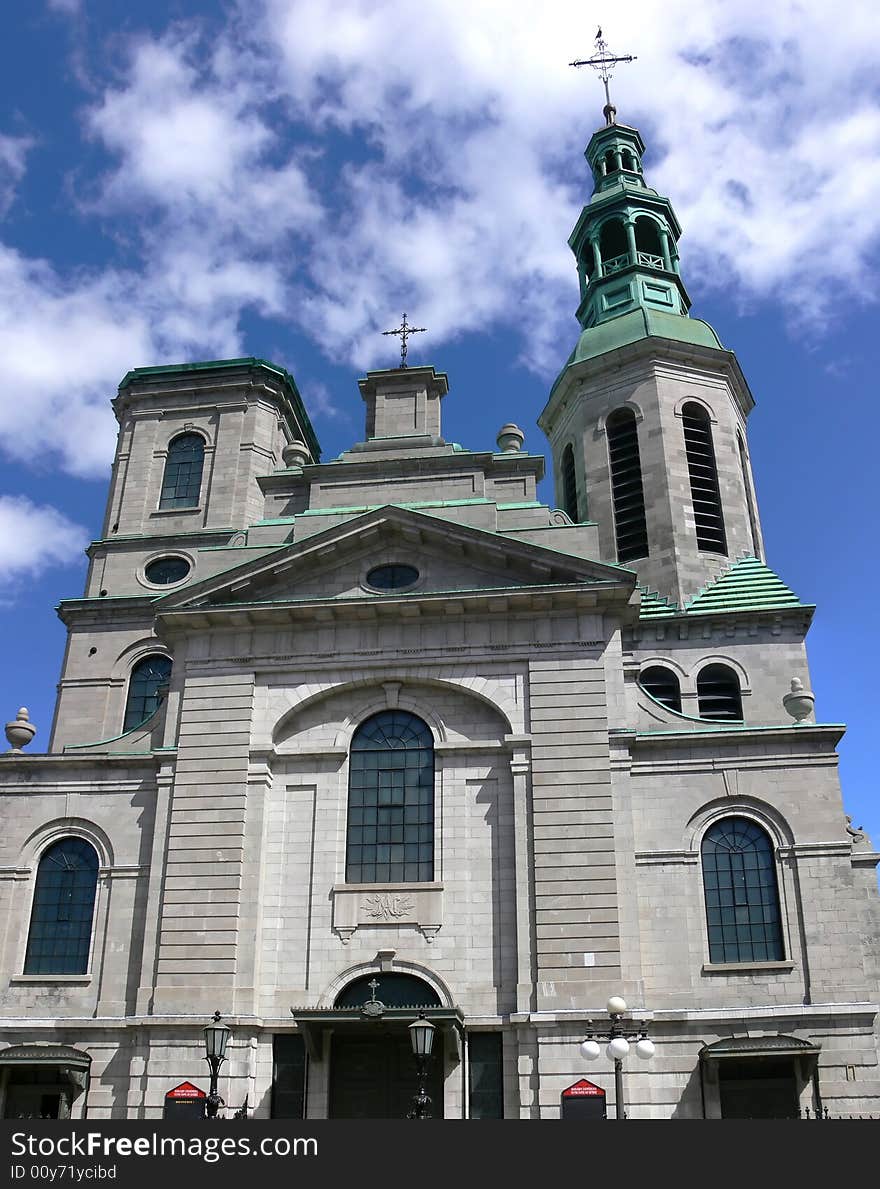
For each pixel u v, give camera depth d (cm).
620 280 5578
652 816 3416
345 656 3628
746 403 5344
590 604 3584
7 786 3656
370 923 3316
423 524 3716
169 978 3275
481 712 3559
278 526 4009
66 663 4684
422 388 4353
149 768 3638
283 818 3497
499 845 3378
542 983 3155
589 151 6197
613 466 4988
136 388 5309
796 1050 3020
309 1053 3152
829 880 3288
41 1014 3350
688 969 3225
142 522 5009
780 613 4322
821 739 3450
